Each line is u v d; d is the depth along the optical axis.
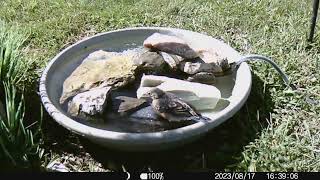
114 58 0.87
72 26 1.12
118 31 0.97
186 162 0.77
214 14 1.14
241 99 0.78
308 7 1.15
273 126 0.82
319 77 0.92
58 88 0.85
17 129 0.79
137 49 0.94
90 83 0.82
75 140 0.81
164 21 1.14
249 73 0.84
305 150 0.77
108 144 0.74
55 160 0.77
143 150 0.75
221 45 0.92
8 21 1.14
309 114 0.84
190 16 1.16
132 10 1.18
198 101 0.80
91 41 0.94
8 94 0.77
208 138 0.81
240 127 0.82
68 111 0.78
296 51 1.00
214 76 0.86
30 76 0.94
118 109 0.78
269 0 1.18
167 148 0.76
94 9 1.19
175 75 0.85
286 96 0.88
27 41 1.07
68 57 0.90
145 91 0.79
